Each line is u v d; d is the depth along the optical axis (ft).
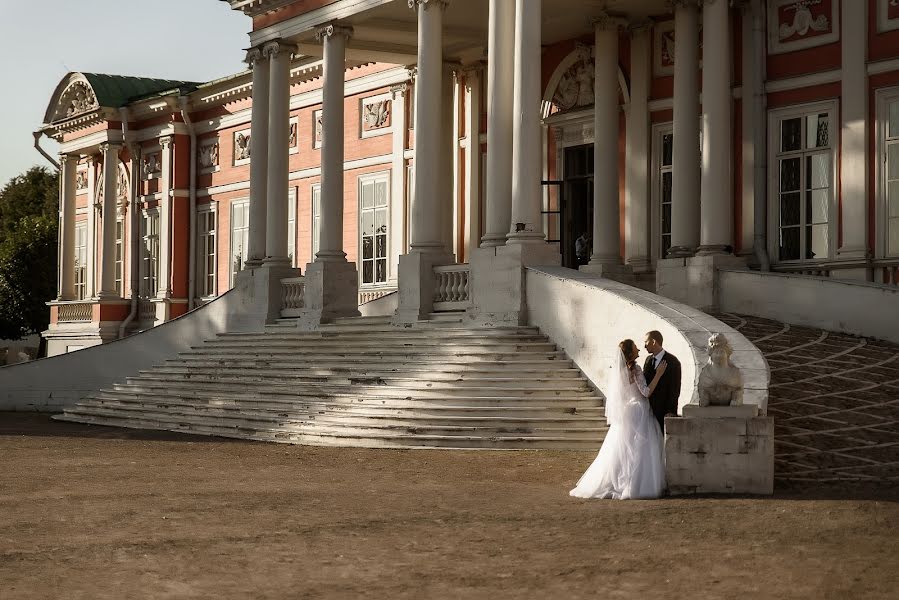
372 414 58.95
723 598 23.09
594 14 78.07
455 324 68.49
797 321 62.13
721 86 66.69
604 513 33.71
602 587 24.36
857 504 32.65
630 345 38.04
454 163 92.73
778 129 70.49
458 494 38.88
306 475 45.44
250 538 31.14
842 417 44.09
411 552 28.73
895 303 57.62
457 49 89.61
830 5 67.92
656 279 69.82
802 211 69.15
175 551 29.53
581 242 84.53
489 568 26.58
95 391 97.86
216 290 119.85
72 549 30.09
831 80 67.62
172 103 121.19
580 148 85.76
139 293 126.41
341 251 82.02
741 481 36.11
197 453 55.52
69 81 129.59
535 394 57.06
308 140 109.40
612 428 37.55
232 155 118.42
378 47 88.22
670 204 77.77
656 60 78.69
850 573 24.73
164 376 81.87
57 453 56.70
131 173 127.13
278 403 66.33
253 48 89.66
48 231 169.07
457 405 57.21
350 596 24.25
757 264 70.54
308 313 81.76
